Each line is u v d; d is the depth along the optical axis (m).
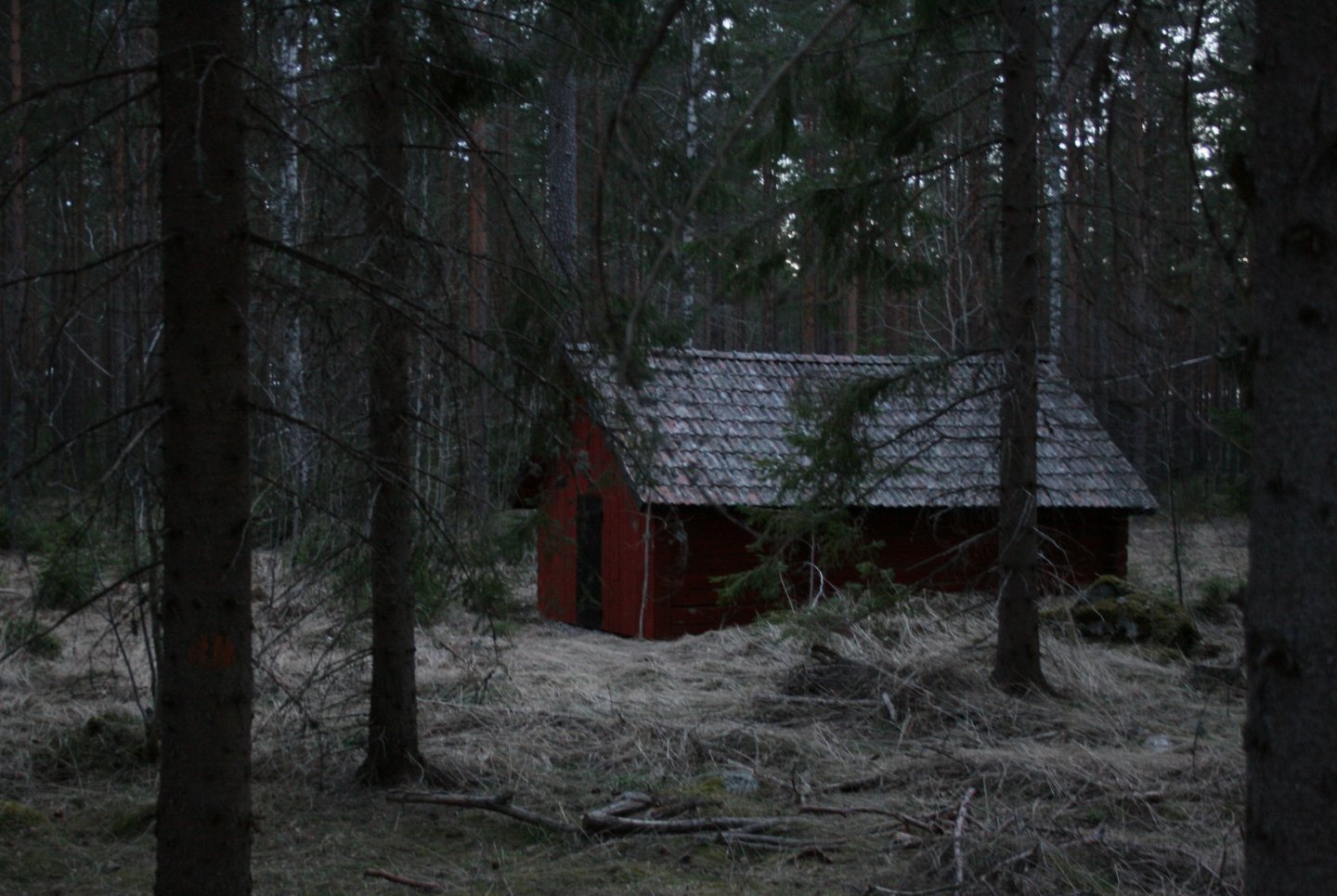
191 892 3.95
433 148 6.52
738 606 13.52
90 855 5.78
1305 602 2.33
